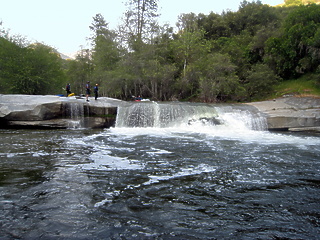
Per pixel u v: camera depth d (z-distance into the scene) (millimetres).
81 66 40688
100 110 15617
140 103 17031
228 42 36156
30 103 14422
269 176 5605
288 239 3076
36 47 25453
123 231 3172
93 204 3941
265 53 29156
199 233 3176
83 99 16969
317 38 21812
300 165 6590
